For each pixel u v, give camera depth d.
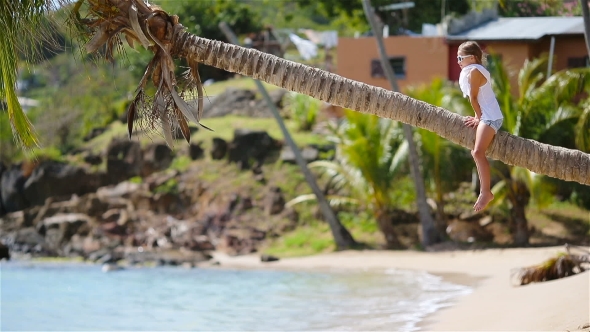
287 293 19.34
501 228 28.66
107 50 8.45
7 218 36.09
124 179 37.94
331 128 30.97
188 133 8.58
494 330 11.35
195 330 14.25
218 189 35.09
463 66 8.55
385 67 27.81
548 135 25.44
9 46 9.59
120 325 15.05
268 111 41.53
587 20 15.41
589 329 9.88
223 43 8.46
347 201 29.95
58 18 9.08
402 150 28.52
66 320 15.77
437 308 15.11
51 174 37.59
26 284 22.30
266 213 33.34
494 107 8.29
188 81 8.55
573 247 22.16
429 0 45.91
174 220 33.84
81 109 46.09
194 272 25.16
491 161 26.95
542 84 28.16
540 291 14.11
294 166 35.34
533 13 39.06
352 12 49.66
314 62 50.22
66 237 32.69
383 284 20.17
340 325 13.88
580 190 25.66
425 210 27.91
